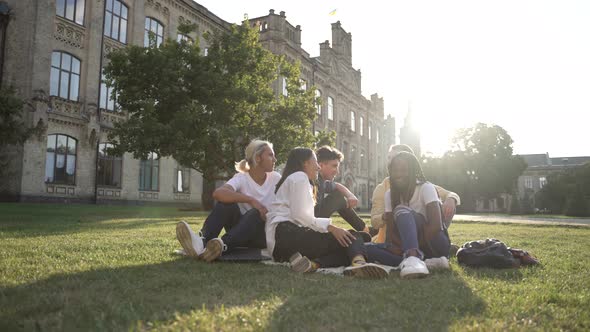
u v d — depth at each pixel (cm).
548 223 1407
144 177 2481
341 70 4709
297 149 364
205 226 392
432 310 211
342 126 4581
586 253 498
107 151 1738
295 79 2133
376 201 424
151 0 2550
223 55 1894
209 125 1775
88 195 2153
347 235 326
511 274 330
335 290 252
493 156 5150
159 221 1063
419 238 362
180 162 1825
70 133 2084
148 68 1725
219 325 179
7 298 220
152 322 182
